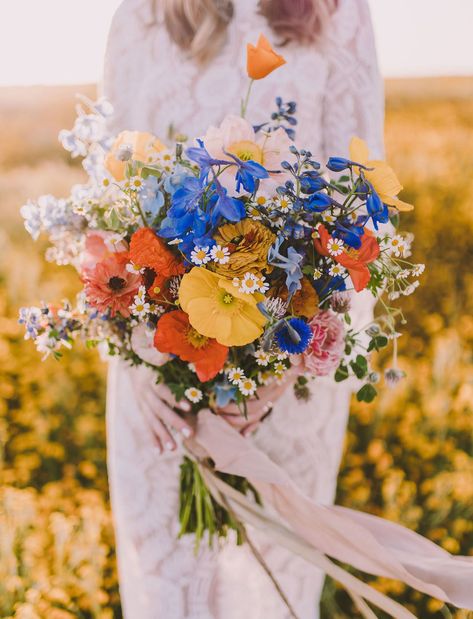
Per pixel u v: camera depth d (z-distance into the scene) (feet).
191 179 4.95
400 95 26.14
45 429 12.50
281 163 5.08
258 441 6.75
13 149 22.47
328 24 6.39
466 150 21.36
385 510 11.23
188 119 6.38
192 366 5.69
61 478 12.19
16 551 9.89
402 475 11.69
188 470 6.56
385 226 6.52
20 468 12.16
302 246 5.14
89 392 13.48
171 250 5.26
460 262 17.70
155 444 6.38
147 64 6.42
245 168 4.86
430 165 20.30
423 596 9.58
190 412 6.26
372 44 6.67
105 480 12.02
